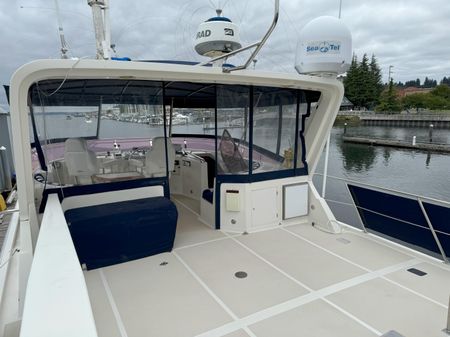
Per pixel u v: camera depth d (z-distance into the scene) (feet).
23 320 2.64
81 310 2.80
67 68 7.20
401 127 145.28
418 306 7.11
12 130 7.43
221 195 11.51
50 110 9.11
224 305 7.16
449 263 9.02
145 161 10.77
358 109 194.39
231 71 8.77
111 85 9.69
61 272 3.51
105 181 10.24
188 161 16.31
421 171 62.54
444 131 122.01
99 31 8.27
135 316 6.79
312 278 8.32
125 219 8.95
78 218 8.45
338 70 10.11
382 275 8.45
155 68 8.03
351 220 25.02
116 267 8.93
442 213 8.78
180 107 20.22
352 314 6.83
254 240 10.78
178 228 11.94
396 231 10.46
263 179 11.54
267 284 8.03
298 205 12.32
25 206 8.39
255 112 10.97
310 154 12.51
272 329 6.37
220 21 9.62
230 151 11.16
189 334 6.23
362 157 78.33
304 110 12.05
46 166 9.23
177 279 8.29
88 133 9.88
